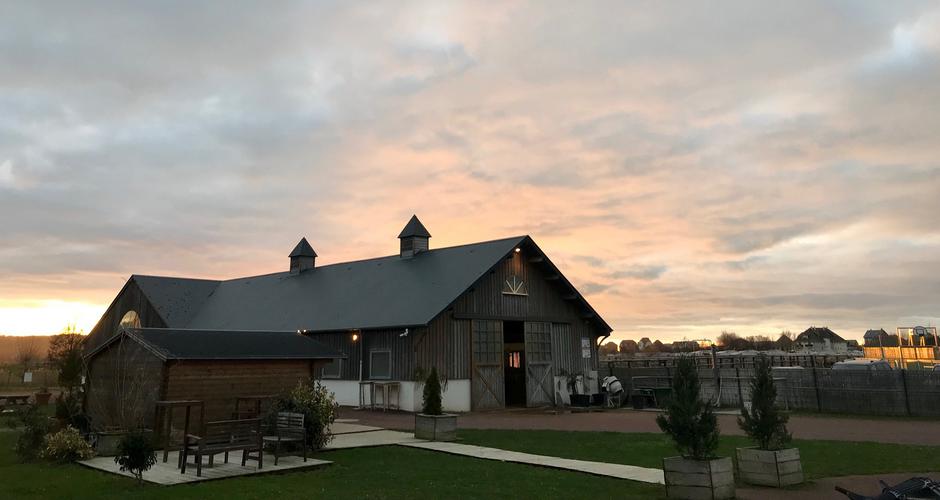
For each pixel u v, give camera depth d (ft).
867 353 151.43
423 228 95.35
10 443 46.73
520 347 90.33
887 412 71.05
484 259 82.23
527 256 87.97
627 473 34.40
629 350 312.71
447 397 74.49
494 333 81.25
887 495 24.08
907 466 36.01
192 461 38.19
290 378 49.80
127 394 43.78
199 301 118.01
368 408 75.82
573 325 92.84
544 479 33.04
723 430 55.77
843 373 74.84
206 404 45.01
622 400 90.38
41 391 100.48
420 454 41.73
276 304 100.53
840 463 36.96
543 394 85.61
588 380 92.68
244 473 33.99
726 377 83.61
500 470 35.73
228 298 114.73
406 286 83.92
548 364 87.30
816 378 76.89
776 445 32.30
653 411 77.87
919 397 69.15
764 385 32.45
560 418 68.85
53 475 33.99
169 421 38.75
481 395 77.97
